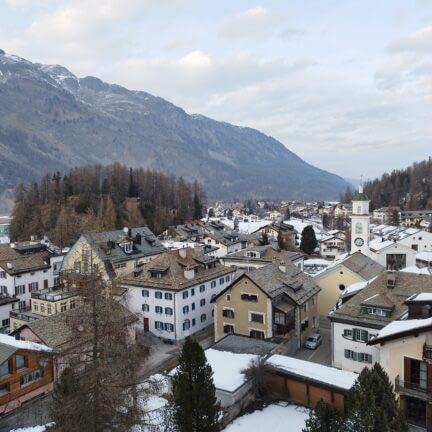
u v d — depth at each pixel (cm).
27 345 4175
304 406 3816
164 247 9138
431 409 3191
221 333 5612
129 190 17250
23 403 4053
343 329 4503
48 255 8044
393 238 10888
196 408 2788
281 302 5366
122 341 2577
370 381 2500
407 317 3681
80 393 2389
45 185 17388
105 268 7188
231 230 14600
